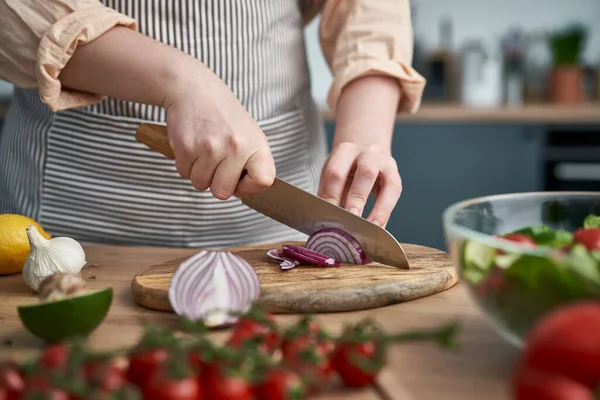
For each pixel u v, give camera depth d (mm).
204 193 1146
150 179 1138
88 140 1128
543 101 3094
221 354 431
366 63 1114
